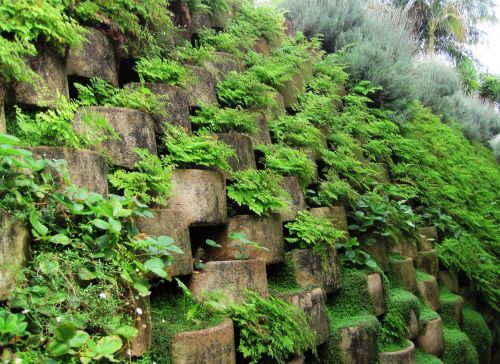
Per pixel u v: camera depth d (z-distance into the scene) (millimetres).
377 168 6359
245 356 3066
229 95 4562
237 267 3291
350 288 4566
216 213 3492
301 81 6055
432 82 10367
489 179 9445
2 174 2406
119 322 2496
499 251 7961
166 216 3066
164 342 2738
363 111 6727
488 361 6676
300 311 3582
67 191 2580
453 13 18625
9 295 2203
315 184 5180
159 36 4105
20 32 2797
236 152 4027
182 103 3816
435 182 7359
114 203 2631
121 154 3156
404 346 4797
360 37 7988
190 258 3172
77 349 2273
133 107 3400
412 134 7684
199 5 4887
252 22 5973
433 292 5879
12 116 2818
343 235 4473
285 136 4965
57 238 2430
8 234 2250
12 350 2109
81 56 3312
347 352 4074
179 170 3354
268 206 3891
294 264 4086
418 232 6430
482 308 7465
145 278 2809
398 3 18344
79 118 3057
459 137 9656
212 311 3086
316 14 7918
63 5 3232
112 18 3582
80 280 2482
